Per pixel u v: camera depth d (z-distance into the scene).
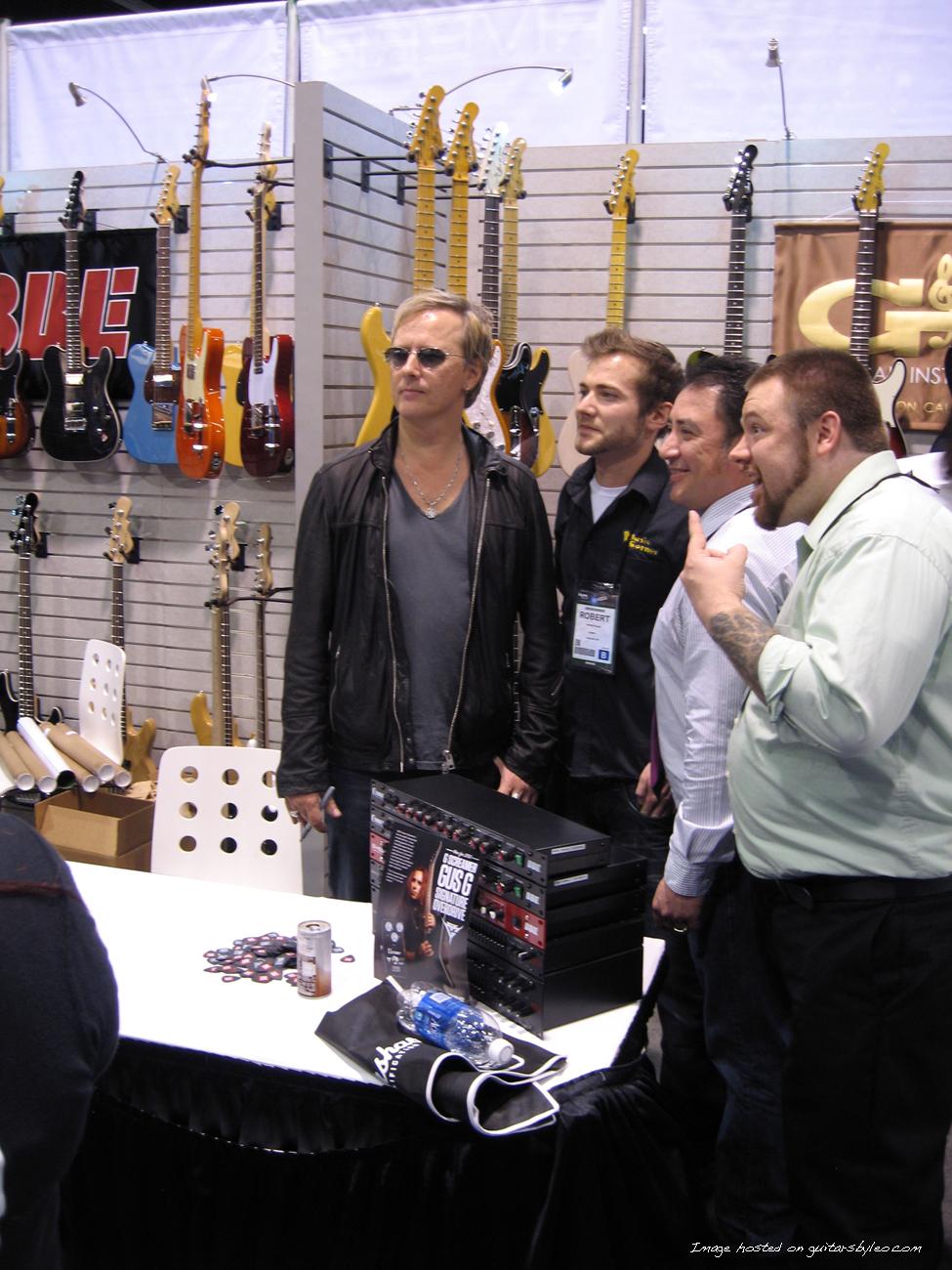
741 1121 2.14
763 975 2.08
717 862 2.13
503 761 2.87
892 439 3.20
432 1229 1.73
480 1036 1.74
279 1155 1.79
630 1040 1.84
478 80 3.89
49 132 4.36
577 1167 1.66
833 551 1.72
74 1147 1.04
